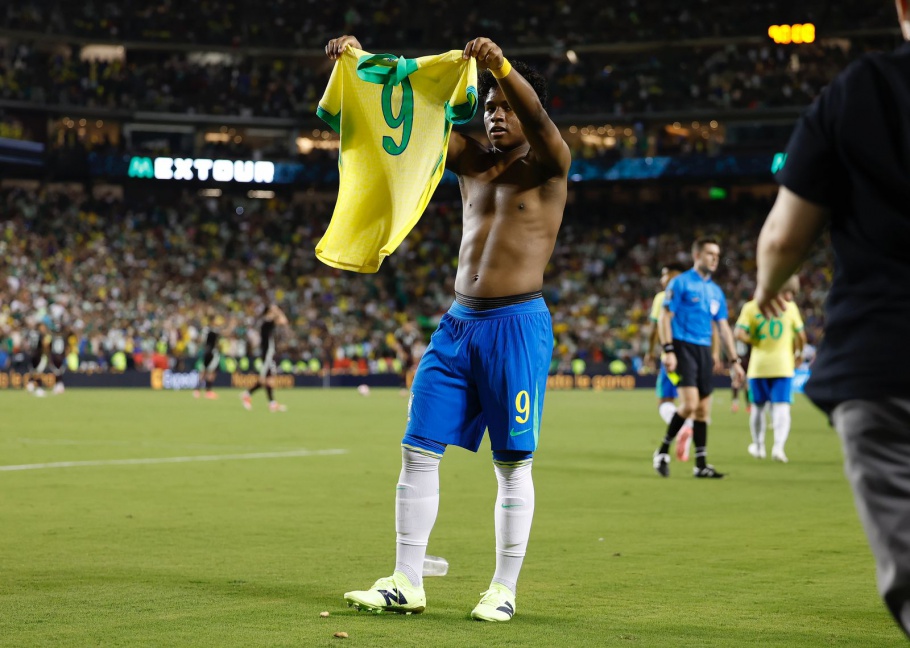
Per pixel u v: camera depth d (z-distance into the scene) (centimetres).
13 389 7606
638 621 963
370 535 1472
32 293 8550
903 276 522
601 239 10062
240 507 1767
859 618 977
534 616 984
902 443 514
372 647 849
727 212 10094
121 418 4309
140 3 10338
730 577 1185
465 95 952
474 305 1011
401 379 8806
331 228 1013
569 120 10075
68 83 9719
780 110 9694
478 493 2023
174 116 10069
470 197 1045
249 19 10625
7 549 1336
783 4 9931
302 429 3806
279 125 10312
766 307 584
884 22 9544
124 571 1188
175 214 10131
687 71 10119
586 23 10450
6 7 9656
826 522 1644
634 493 2031
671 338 2331
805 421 4638
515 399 994
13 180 9881
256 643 858
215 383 8381
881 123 518
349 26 10738
